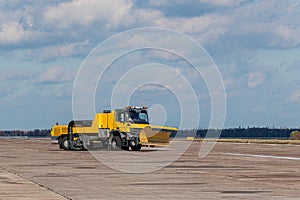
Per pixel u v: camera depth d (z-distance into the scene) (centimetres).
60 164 4600
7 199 2464
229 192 2711
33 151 7125
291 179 3319
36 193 2675
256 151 6769
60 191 2755
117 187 2925
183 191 2755
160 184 3062
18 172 3838
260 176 3500
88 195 2600
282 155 5838
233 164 4522
